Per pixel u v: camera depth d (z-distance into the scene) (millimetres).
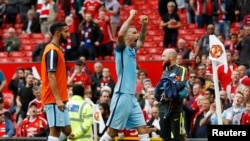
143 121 28984
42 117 35719
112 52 44750
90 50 44094
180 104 29625
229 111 32938
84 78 39875
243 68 37562
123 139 31875
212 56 30375
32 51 46094
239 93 32875
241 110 32844
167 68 29812
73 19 44656
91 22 44219
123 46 28641
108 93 34750
